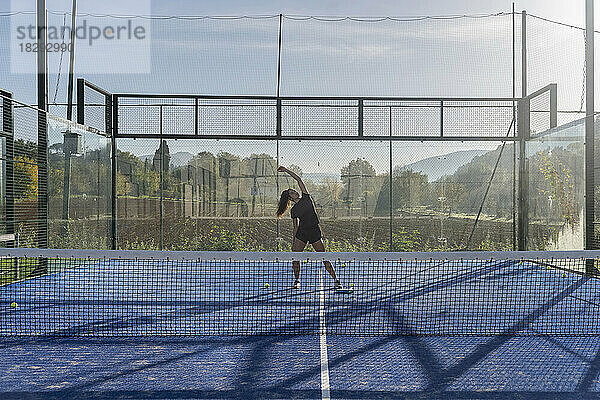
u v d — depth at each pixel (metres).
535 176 10.94
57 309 6.29
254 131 11.59
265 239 11.80
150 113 11.62
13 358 4.46
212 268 9.67
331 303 6.66
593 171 8.85
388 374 4.09
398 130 11.61
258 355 4.55
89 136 10.49
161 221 11.73
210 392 3.72
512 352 4.66
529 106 11.38
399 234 11.76
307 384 3.88
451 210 11.74
